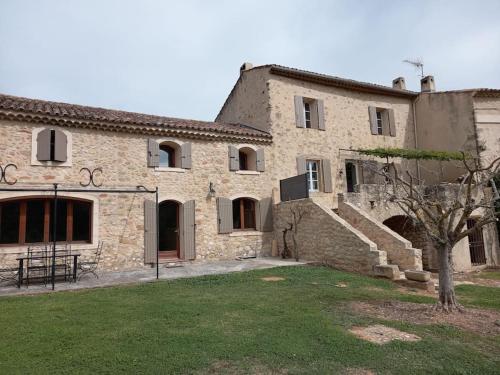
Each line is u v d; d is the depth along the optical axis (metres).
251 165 13.50
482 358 4.13
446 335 4.91
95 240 10.11
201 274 9.34
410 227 13.82
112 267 10.27
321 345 4.39
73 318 5.43
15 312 5.76
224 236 12.29
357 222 11.61
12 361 3.90
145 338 4.59
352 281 8.52
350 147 15.23
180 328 5.01
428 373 3.72
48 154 9.66
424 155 14.05
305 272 9.50
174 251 11.81
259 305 6.25
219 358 4.00
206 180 12.20
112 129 10.66
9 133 9.30
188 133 11.84
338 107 15.30
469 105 15.16
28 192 9.38
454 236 6.36
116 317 5.50
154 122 11.38
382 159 15.82
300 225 12.07
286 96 14.23
